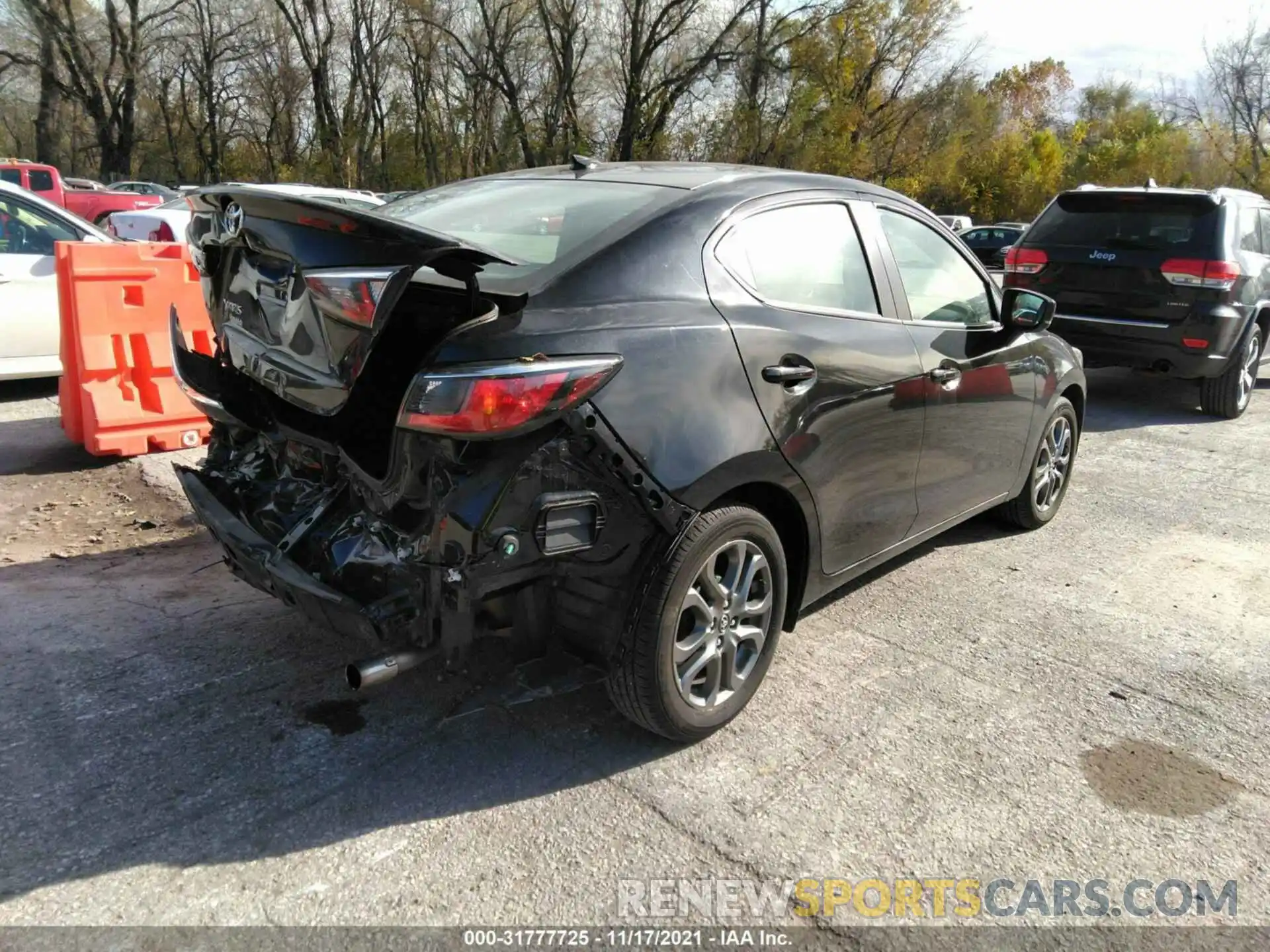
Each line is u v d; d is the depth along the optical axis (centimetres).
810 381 306
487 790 274
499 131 4319
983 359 405
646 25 3569
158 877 235
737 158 3619
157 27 4469
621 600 270
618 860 247
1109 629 397
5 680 323
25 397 756
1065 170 5756
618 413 252
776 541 304
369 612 247
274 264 270
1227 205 761
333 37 4481
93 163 5538
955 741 308
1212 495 596
